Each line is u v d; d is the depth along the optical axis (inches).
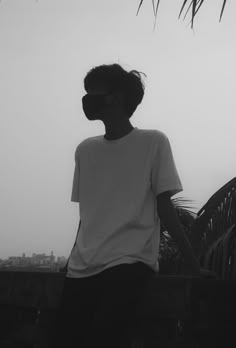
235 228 111.8
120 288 69.4
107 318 69.0
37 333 92.2
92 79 79.0
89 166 80.1
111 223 74.6
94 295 72.1
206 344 84.7
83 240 75.9
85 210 78.6
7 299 91.4
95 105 78.6
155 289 84.0
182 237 75.4
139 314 84.0
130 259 70.8
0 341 93.6
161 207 76.1
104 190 77.1
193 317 84.0
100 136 83.4
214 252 122.2
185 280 83.4
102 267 71.6
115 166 77.9
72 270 75.3
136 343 86.4
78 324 73.1
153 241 75.5
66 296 75.0
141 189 75.7
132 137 78.7
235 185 141.6
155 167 77.0
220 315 84.4
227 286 84.9
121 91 78.0
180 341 85.1
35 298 90.2
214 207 144.7
